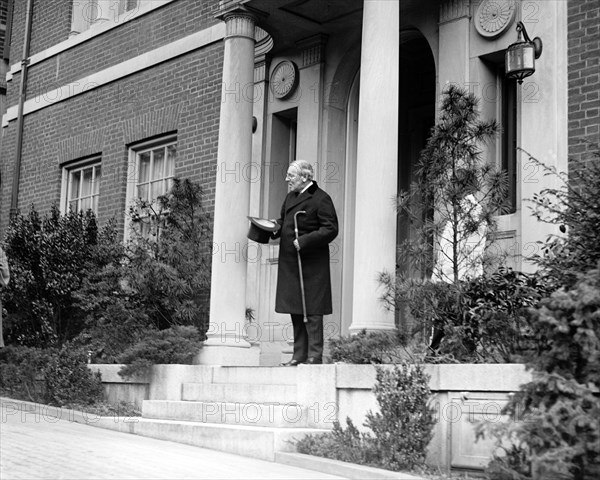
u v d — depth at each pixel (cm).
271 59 1077
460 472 579
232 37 929
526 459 514
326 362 853
